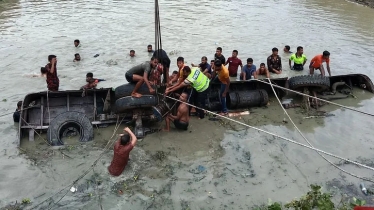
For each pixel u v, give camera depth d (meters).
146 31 16.83
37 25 17.59
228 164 7.55
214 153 7.93
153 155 7.79
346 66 13.43
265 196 6.61
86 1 23.62
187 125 8.75
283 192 6.72
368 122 9.34
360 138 8.59
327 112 9.88
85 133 8.27
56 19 18.83
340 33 17.83
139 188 6.75
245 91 10.16
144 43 15.08
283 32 17.62
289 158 7.79
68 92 9.12
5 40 15.12
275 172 7.31
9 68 12.23
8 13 20.02
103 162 7.46
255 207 6.33
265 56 14.20
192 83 8.69
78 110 9.18
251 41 16.00
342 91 11.07
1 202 6.29
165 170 7.29
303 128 9.03
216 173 7.25
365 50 15.34
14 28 16.98
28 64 12.63
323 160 7.72
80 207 6.25
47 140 8.09
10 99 10.09
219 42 15.62
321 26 19.05
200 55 13.86
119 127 8.92
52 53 13.72
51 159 7.52
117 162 6.97
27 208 6.19
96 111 9.15
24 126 8.34
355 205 5.43
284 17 20.78
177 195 6.60
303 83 9.91
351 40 16.72
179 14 20.53
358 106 10.22
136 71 8.49
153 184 6.87
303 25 19.12
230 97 9.88
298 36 17.06
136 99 8.32
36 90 10.73
